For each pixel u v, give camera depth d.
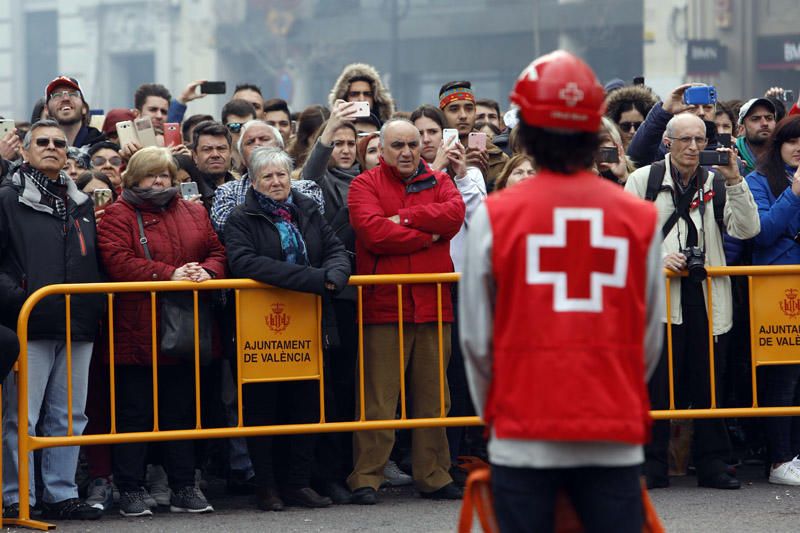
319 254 14.45
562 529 7.68
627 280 7.41
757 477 16.05
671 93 16.62
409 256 14.56
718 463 15.17
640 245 7.45
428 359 14.62
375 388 14.62
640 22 86.69
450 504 14.51
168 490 15.35
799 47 75.00
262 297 14.09
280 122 20.75
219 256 14.59
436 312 14.55
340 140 16.08
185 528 13.31
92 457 14.84
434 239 14.48
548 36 94.00
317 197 15.34
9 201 13.77
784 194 15.22
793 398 15.34
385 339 14.54
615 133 15.98
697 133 14.82
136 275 13.94
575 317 7.34
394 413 14.66
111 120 19.75
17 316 13.82
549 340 7.32
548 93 7.49
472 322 7.56
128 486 14.16
